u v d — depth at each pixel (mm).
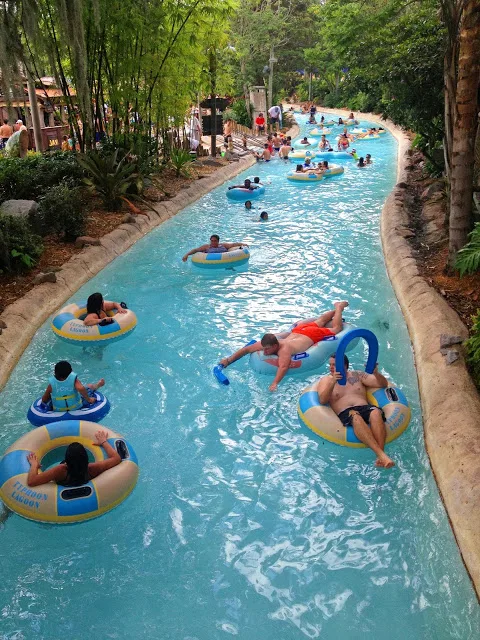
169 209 16078
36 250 10562
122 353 8031
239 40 36188
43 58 13586
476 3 8188
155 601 4320
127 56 16156
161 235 13992
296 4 44844
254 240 13500
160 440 6152
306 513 5156
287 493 5398
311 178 21156
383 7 14867
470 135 8820
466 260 8758
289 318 9078
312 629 4074
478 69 8555
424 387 6812
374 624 4098
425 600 4277
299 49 47375
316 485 5496
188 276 11094
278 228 14594
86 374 7473
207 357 7883
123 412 6641
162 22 16250
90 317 8234
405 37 14961
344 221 15180
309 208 16891
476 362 6574
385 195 18438
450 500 5004
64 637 4051
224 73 24188
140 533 4945
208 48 21578
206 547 4805
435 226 12703
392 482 5520
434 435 5871
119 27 15031
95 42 15117
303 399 6414
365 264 11602
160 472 5668
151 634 4055
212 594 4371
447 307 8398
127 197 15438
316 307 9484
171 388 7137
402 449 5930
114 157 14562
